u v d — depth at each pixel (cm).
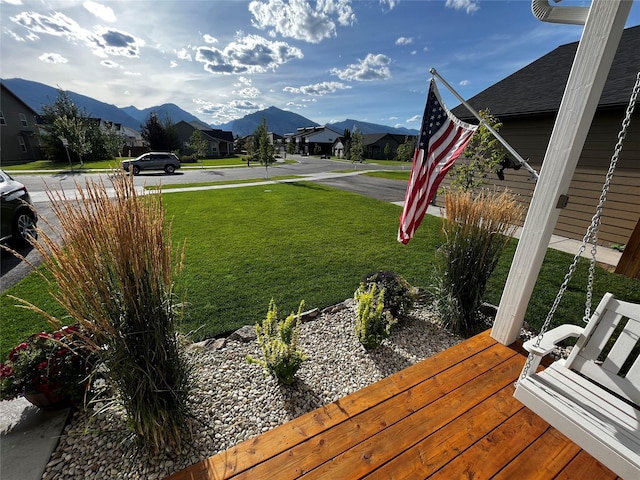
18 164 2219
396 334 269
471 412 160
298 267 410
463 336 269
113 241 127
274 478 127
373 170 2286
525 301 204
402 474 129
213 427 174
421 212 262
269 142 1750
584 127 159
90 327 132
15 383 162
